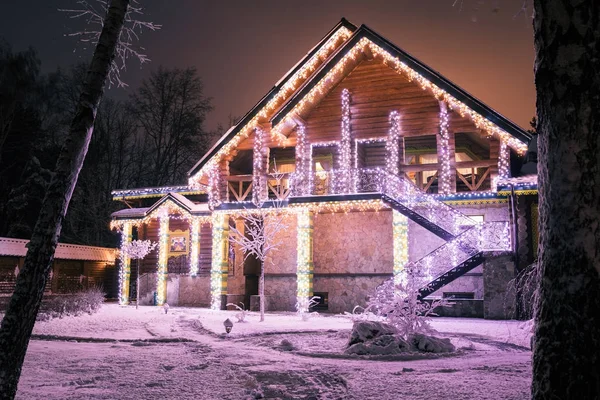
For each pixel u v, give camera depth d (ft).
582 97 11.71
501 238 72.69
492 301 71.72
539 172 12.64
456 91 82.02
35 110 147.54
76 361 33.83
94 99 20.92
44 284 19.12
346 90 89.51
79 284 118.01
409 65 84.94
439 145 83.56
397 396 23.56
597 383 10.89
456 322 65.21
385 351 38.37
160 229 104.17
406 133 85.92
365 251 88.94
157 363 33.22
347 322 65.21
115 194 119.55
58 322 58.95
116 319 64.39
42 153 149.07
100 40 21.48
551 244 11.87
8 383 17.70
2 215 138.21
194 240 102.68
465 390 24.58
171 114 176.35
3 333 18.04
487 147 92.38
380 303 44.88
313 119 91.25
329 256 90.53
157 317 68.08
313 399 23.63
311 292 87.56
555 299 11.61
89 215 155.22
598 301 11.14
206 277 103.04
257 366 32.35
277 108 94.53
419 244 85.15
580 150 11.64
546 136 12.24
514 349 42.27
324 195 84.99
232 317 71.41
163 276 102.63
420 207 79.82
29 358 34.60
